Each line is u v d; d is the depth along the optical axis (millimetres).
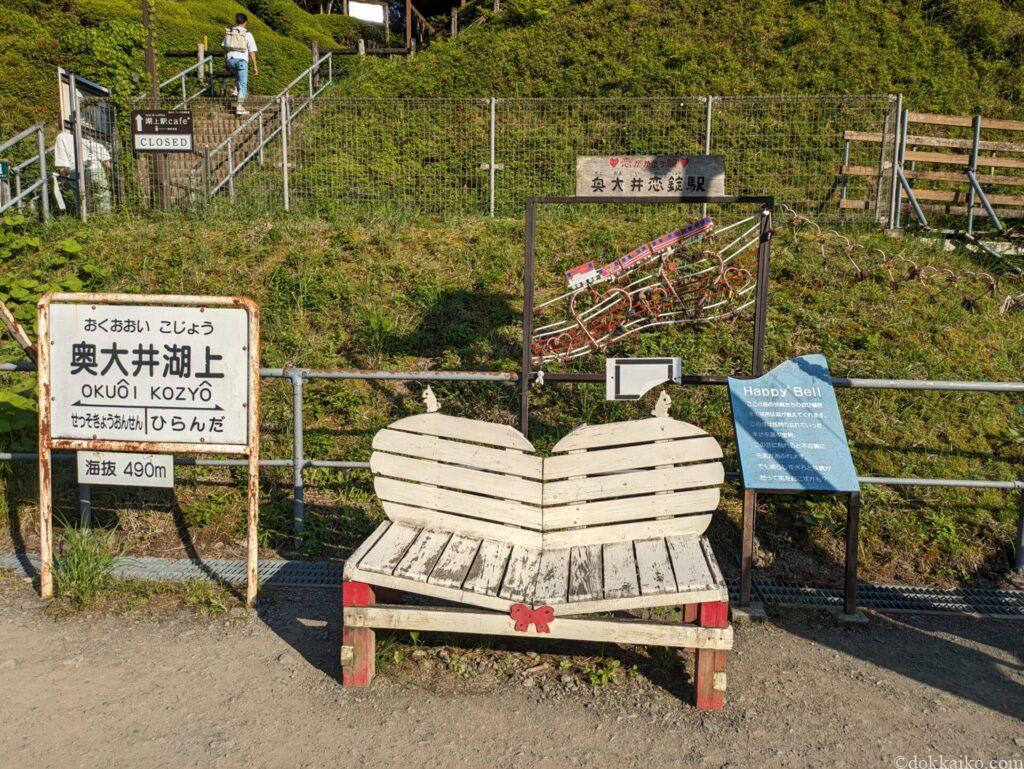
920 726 3609
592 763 3291
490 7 18641
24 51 16641
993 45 14617
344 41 25688
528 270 5250
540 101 12109
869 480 5156
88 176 10734
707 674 3645
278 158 12594
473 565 3887
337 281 8008
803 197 11648
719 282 6035
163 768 3197
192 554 5316
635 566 3863
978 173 12273
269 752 3316
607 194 5262
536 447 6102
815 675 4023
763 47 14695
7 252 8727
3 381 6793
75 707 3592
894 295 7906
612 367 5176
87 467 4648
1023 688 3963
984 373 6828
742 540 4645
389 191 11891
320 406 6508
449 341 7289
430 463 4293
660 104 13109
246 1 23656
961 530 5469
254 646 4172
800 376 4855
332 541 5445
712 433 6188
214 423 4504
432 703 3693
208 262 8422
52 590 4641
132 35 12070
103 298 4480
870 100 12094
